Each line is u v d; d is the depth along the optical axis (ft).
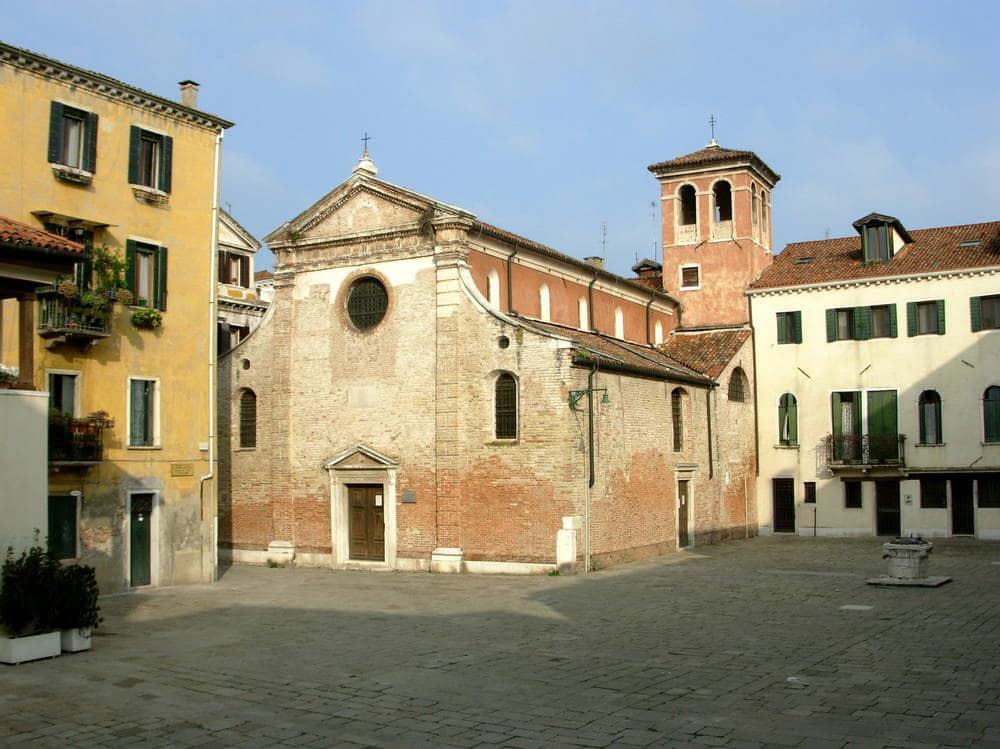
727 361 140.46
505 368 100.73
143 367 90.02
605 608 74.28
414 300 106.93
